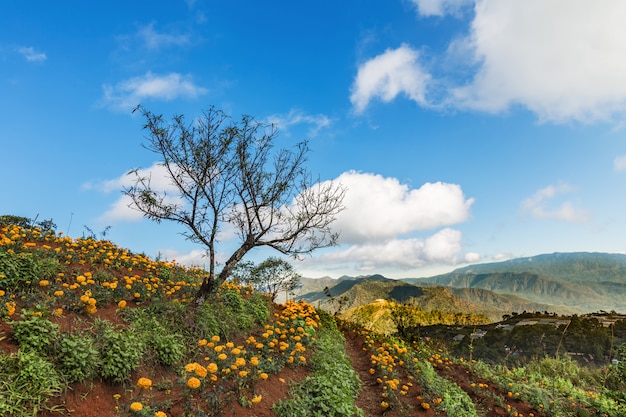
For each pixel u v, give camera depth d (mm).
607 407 12117
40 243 11391
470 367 15758
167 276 12586
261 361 8234
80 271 9570
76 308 7090
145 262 13344
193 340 8266
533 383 14422
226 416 5555
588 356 33250
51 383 4754
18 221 12570
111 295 8453
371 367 12359
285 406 6570
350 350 15375
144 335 7070
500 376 15258
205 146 10102
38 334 5387
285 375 8438
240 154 10477
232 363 7117
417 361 13094
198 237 10055
